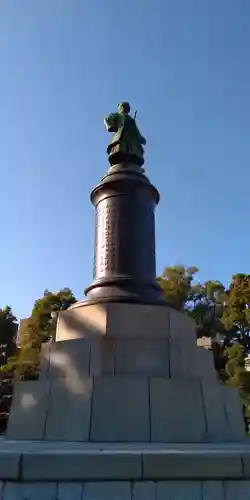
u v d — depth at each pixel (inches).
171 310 331.9
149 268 367.6
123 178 387.2
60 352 309.9
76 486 176.4
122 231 370.9
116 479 179.3
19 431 273.0
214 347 1181.1
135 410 265.7
